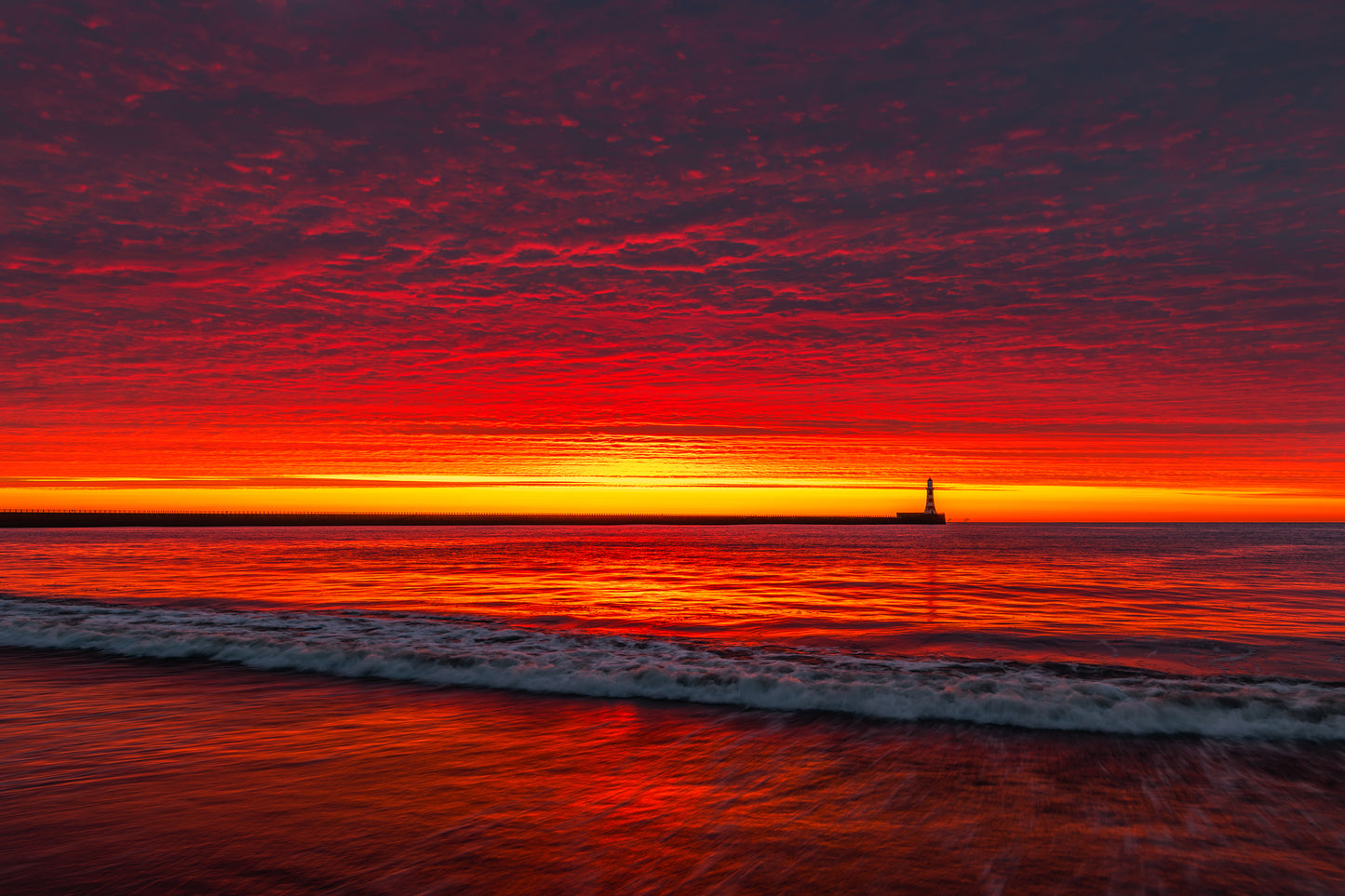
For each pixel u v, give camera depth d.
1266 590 27.44
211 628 15.19
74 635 14.02
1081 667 12.36
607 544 83.31
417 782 6.52
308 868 4.73
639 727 8.51
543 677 10.88
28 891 4.36
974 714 9.02
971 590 27.50
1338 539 105.75
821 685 10.05
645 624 18.06
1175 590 27.39
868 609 21.34
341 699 9.85
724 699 9.88
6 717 8.76
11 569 36.34
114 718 8.73
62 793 6.15
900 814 5.83
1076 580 32.41
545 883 4.55
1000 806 6.04
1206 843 5.31
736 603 22.89
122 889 4.39
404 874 4.65
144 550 60.69
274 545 73.06
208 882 4.51
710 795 6.25
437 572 35.66
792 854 5.04
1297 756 7.50
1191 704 9.00
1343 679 11.93
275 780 6.53
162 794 6.14
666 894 4.42
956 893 4.48
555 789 6.36
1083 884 4.64
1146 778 6.77
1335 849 5.23
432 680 10.98
